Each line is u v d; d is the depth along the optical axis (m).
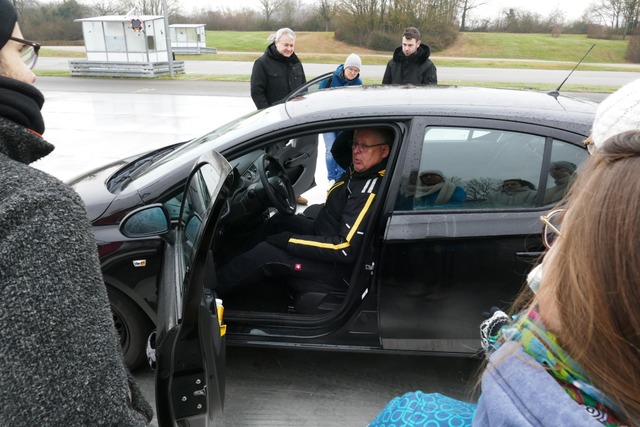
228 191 1.46
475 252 2.16
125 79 16.88
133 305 2.38
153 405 2.37
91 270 0.75
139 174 2.63
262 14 46.75
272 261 2.55
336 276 2.50
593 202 0.57
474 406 0.94
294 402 2.42
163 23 17.59
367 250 2.27
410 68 6.07
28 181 0.73
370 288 2.29
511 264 2.15
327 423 2.29
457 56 33.03
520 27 42.91
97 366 0.73
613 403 0.57
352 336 2.35
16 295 0.67
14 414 0.67
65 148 7.11
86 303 0.73
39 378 0.68
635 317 0.52
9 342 0.67
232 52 32.50
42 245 0.69
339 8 36.38
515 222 2.15
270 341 2.37
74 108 10.55
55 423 0.69
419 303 2.24
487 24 43.31
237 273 2.63
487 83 17.25
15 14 0.83
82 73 17.53
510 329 0.71
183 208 2.02
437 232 2.16
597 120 0.77
